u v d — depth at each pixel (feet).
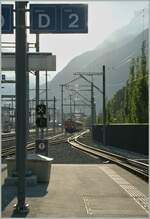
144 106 214.48
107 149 163.53
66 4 37.81
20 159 36.83
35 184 53.47
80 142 217.97
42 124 75.92
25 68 37.60
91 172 70.95
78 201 42.14
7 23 37.47
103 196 45.62
